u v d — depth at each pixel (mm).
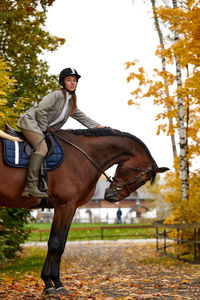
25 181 5207
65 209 5461
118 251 19531
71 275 9688
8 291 6602
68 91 5836
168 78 15750
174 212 14508
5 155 5109
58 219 5449
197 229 13078
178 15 11672
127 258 15320
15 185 5168
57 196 5445
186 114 15984
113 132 6055
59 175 5465
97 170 5867
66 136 5781
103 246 23766
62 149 5551
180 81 15195
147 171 6176
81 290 6465
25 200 5340
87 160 5750
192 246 13375
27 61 17438
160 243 22688
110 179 6051
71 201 5500
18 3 15383
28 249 18328
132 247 21578
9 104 13305
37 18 16641
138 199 88688
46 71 17906
